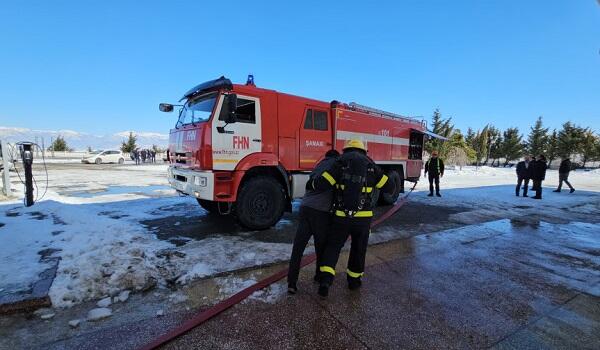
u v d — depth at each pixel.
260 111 5.87
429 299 3.40
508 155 47.94
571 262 4.75
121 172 19.69
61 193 10.15
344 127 7.36
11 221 5.77
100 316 2.84
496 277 4.08
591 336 2.80
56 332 2.62
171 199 9.09
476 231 6.42
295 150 6.42
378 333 2.74
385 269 4.23
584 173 31.12
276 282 3.68
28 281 3.29
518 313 3.17
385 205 9.16
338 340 2.62
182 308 3.06
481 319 3.03
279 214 6.03
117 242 4.44
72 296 3.10
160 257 4.24
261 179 5.81
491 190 13.81
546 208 9.55
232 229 5.89
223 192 5.44
